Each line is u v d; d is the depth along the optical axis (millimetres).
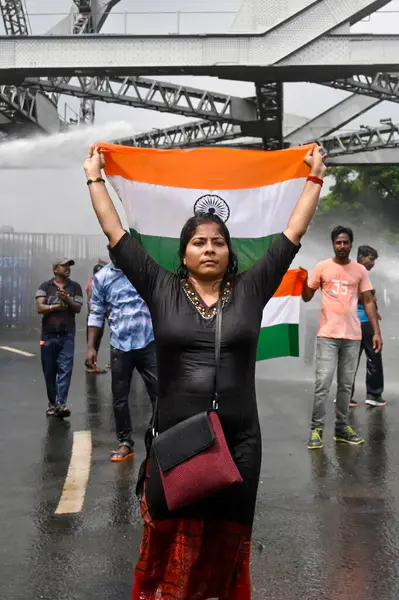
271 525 4496
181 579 2705
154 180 4031
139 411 8555
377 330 7051
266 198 4109
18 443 6820
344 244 6645
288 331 4852
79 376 11438
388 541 4223
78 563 3922
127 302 6145
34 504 4957
